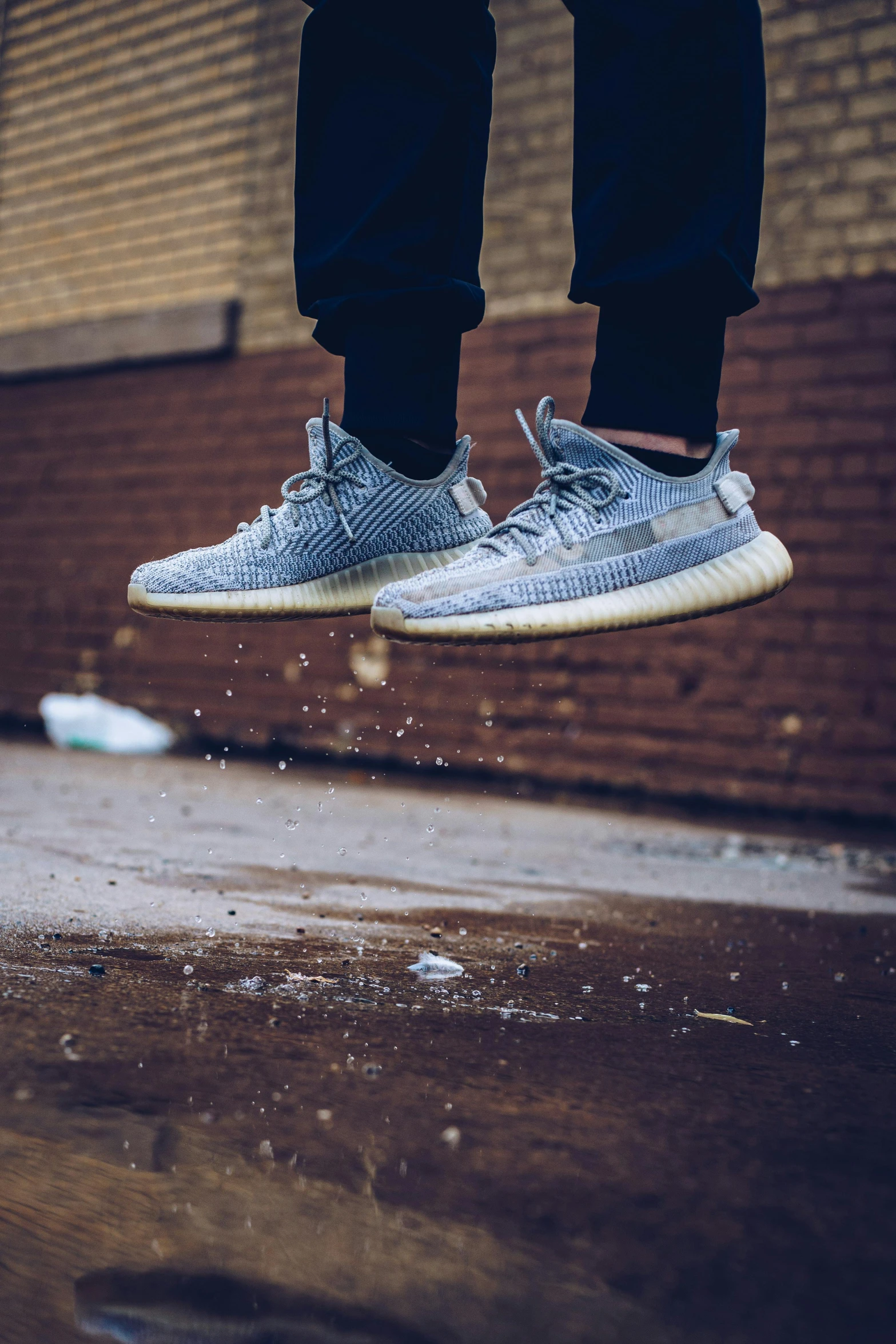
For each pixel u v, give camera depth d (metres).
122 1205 0.63
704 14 1.13
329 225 1.26
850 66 4.43
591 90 1.18
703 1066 0.96
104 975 1.09
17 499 7.11
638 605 1.21
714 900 2.18
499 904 1.88
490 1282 0.58
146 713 6.39
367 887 1.94
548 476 1.23
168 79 6.57
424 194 1.23
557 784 5.02
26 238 7.24
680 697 4.73
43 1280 0.56
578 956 1.46
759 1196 0.69
